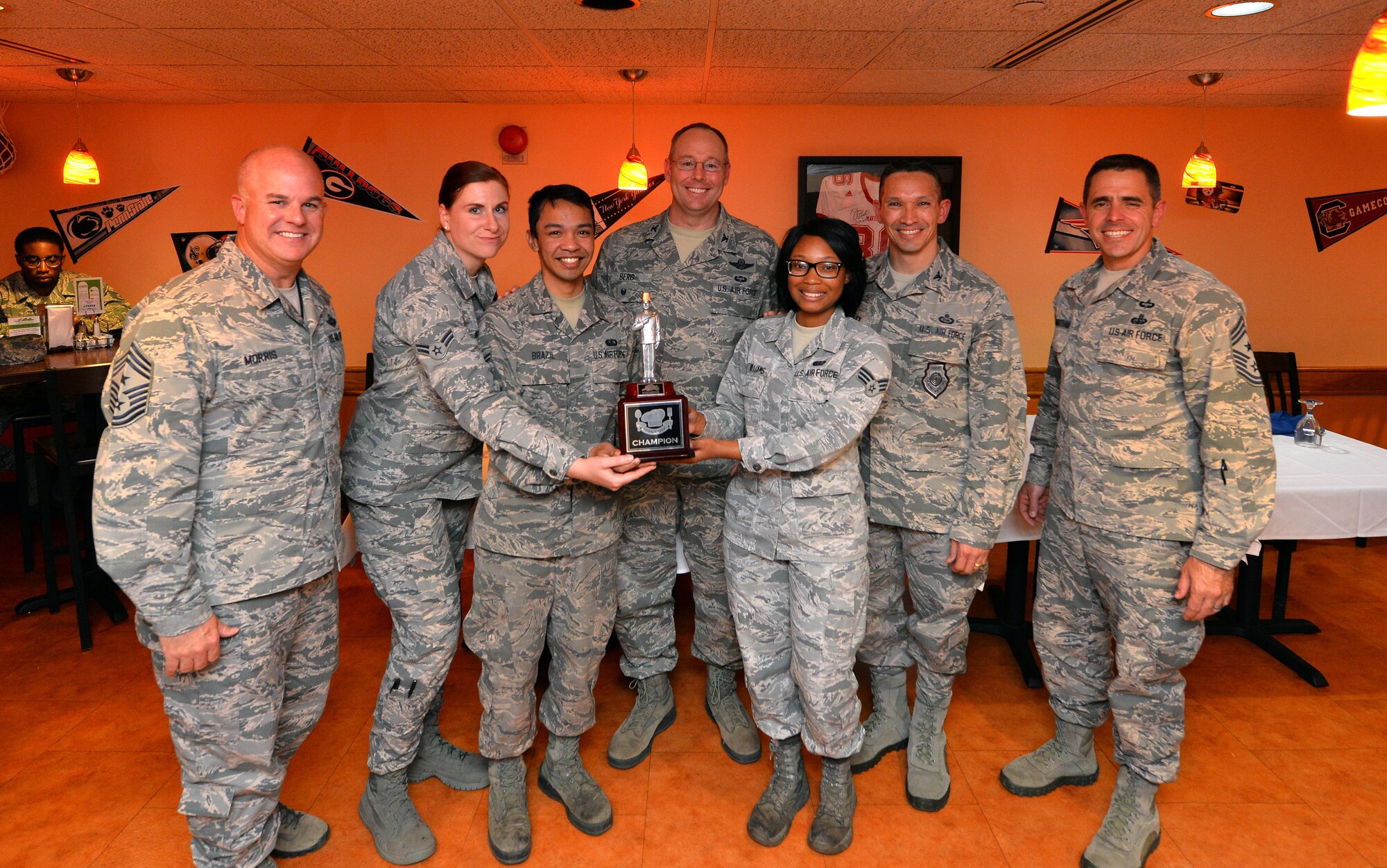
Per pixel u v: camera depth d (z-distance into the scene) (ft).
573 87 15.37
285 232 5.55
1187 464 6.31
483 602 6.66
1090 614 7.17
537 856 6.73
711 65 13.67
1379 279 17.76
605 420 6.86
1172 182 17.44
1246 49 12.49
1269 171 17.39
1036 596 7.48
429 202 17.30
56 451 10.40
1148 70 13.89
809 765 7.89
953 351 6.94
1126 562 6.50
